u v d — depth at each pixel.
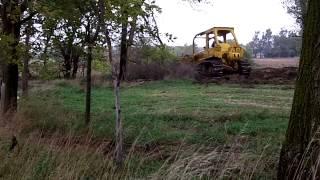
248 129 11.38
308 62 6.13
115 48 10.66
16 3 11.99
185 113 14.88
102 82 27.59
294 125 6.22
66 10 10.34
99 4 8.95
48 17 10.86
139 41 10.16
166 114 14.64
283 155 6.33
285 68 35.28
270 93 21.78
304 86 6.15
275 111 15.24
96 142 9.80
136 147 9.56
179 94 22.25
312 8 6.13
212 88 24.88
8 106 14.47
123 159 7.95
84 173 7.00
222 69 30.34
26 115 12.81
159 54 10.45
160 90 24.84
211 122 13.20
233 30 31.70
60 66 14.04
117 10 9.29
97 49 11.12
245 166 7.11
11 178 6.93
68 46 11.64
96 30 10.56
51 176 6.82
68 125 11.94
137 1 9.23
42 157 7.55
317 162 5.96
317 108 6.05
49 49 13.23
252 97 20.16
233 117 13.89
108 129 11.58
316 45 6.07
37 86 26.41
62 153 7.64
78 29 11.12
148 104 18.31
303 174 6.04
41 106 14.83
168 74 31.27
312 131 6.04
